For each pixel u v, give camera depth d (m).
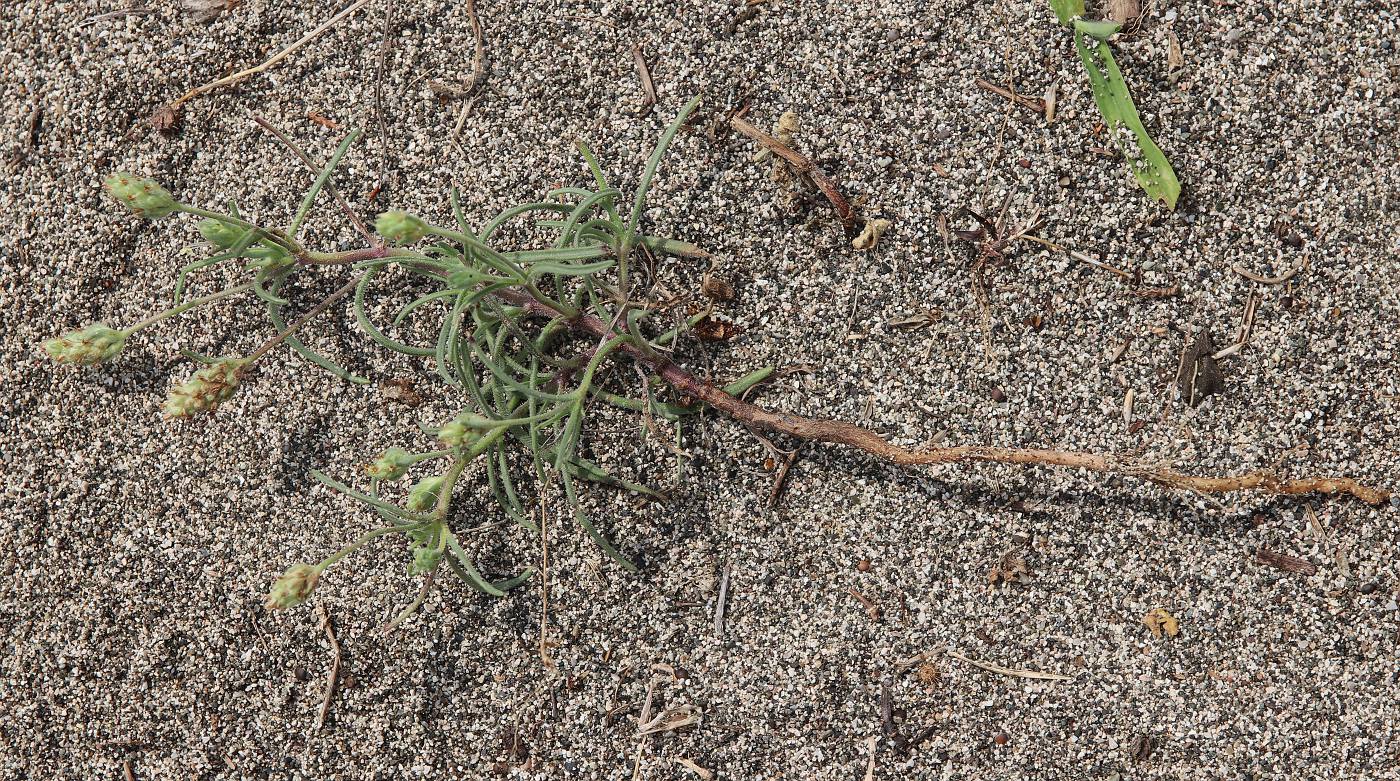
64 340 0.48
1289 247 0.51
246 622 0.52
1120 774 0.51
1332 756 0.51
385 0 0.52
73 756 0.53
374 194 0.52
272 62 0.53
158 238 0.53
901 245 0.52
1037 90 0.51
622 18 0.52
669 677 0.52
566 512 0.52
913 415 0.51
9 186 0.53
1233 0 0.51
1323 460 0.51
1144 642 0.51
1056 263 0.51
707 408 0.52
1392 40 0.51
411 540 0.52
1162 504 0.51
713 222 0.52
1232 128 0.51
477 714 0.52
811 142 0.52
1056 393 0.51
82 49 0.53
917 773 0.51
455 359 0.49
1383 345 0.51
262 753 0.52
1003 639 0.51
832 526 0.52
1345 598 0.51
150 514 0.53
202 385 0.49
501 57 0.52
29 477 0.53
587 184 0.52
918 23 0.52
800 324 0.52
